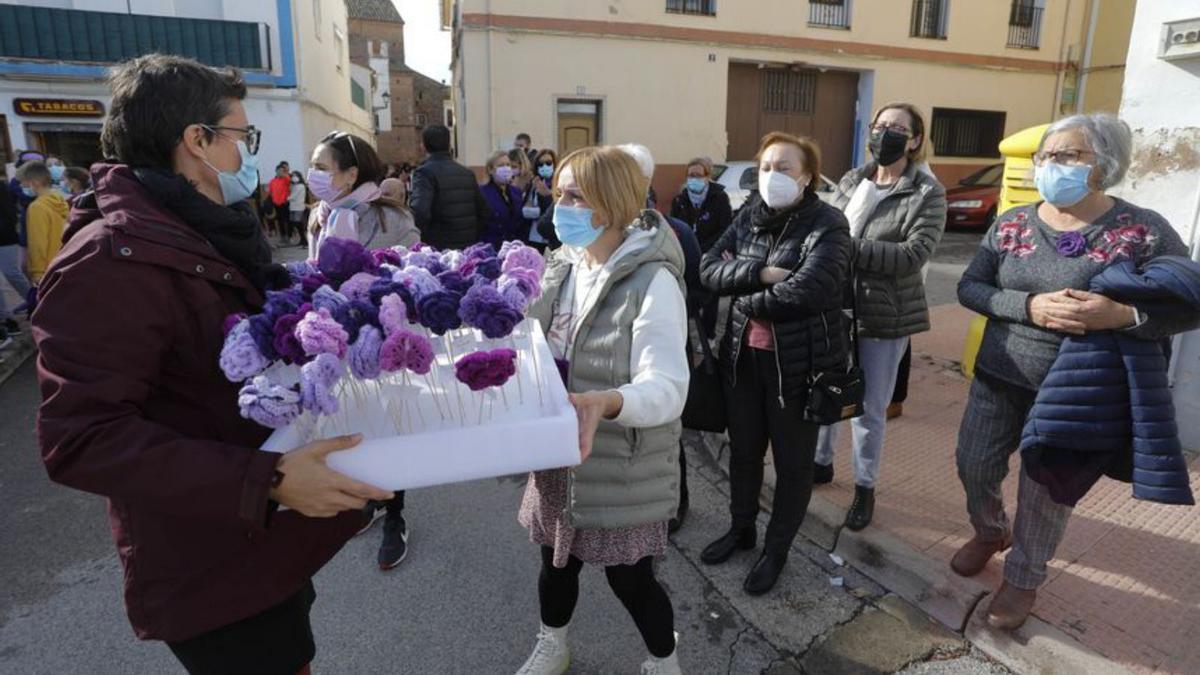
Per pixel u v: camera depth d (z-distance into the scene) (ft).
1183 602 8.18
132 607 4.34
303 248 43.78
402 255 6.15
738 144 51.13
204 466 3.70
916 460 12.28
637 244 5.97
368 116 103.60
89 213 4.27
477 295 4.38
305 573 4.70
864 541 9.64
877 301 9.84
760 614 8.63
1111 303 6.48
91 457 3.66
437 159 15.76
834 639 8.18
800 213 8.41
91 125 45.37
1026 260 7.30
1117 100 56.24
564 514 6.03
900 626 8.37
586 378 5.97
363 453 4.01
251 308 4.63
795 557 9.82
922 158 10.36
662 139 46.96
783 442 8.70
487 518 11.10
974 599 8.39
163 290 4.00
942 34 53.47
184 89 4.30
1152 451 6.45
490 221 20.12
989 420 7.96
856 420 9.98
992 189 43.88
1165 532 9.61
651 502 6.01
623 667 7.77
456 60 58.54
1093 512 10.13
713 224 17.87
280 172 45.09
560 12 43.09
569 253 6.85
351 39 146.20
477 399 4.65
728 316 9.12
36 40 42.73
